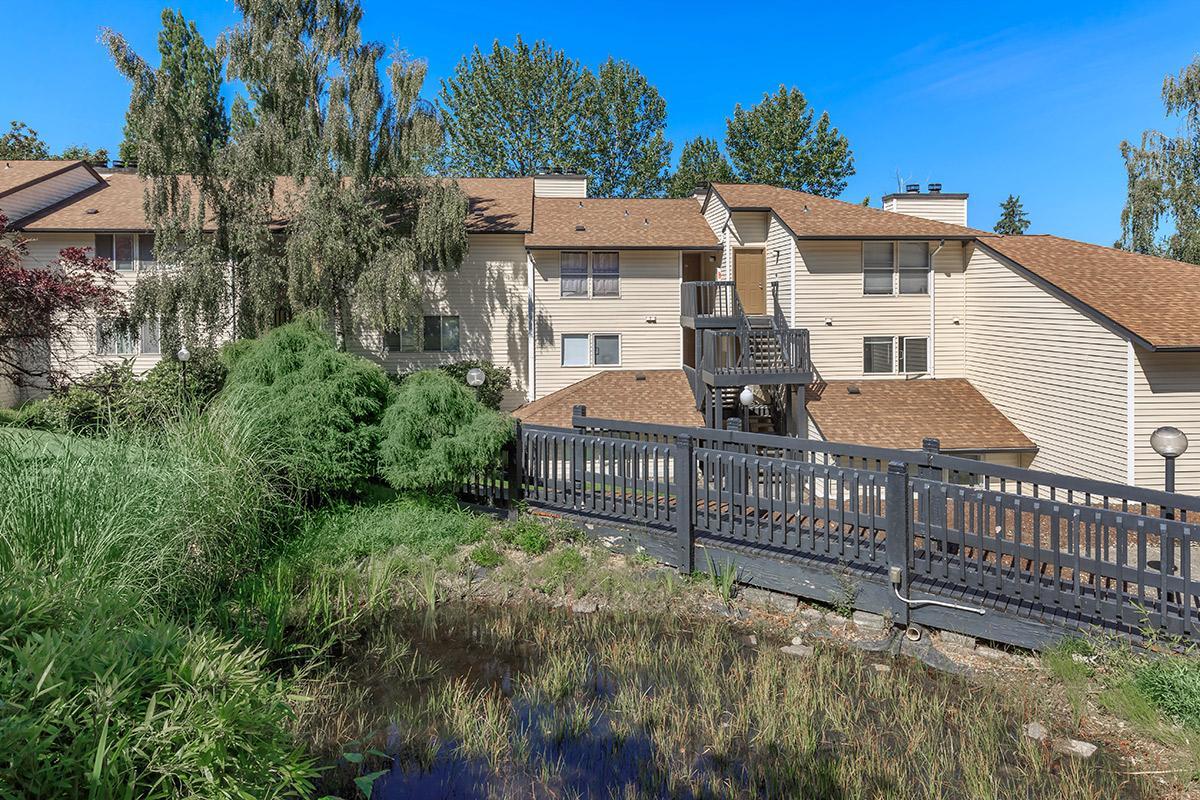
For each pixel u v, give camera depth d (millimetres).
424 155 20859
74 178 24938
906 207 25781
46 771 3057
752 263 22969
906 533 7555
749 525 8734
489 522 10508
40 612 4012
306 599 8062
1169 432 6883
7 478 6328
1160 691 5898
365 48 20391
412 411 10516
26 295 12164
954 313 21094
